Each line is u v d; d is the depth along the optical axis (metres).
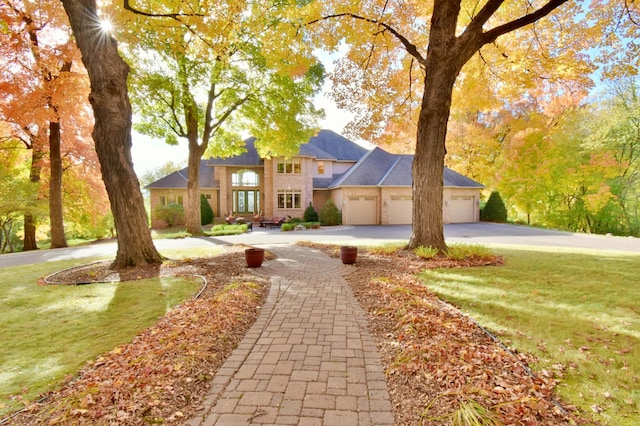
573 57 8.97
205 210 24.17
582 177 20.09
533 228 19.17
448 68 7.95
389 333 3.71
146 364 2.96
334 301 5.01
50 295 5.53
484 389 2.42
